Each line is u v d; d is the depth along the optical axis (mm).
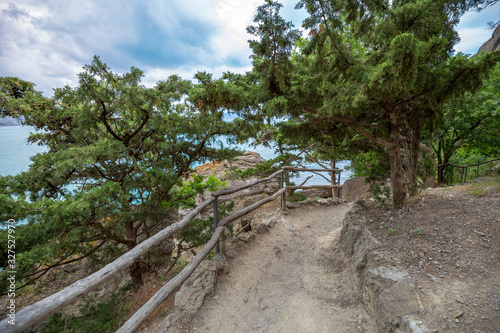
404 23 3047
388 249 2980
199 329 2596
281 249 4590
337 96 2938
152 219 7457
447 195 4391
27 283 4777
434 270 2461
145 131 7020
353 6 2732
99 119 6133
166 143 7633
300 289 3342
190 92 3596
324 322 2635
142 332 2705
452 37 3627
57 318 5621
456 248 2727
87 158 5035
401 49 2242
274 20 2607
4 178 4867
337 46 2979
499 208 3393
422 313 1988
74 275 9031
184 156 8289
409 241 3049
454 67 3047
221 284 3314
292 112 3850
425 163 5492
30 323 1299
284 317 2777
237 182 15273
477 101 8938
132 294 6227
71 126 6777
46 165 5086
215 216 3793
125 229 7035
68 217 4332
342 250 4125
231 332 2568
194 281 3166
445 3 3227
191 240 6445
